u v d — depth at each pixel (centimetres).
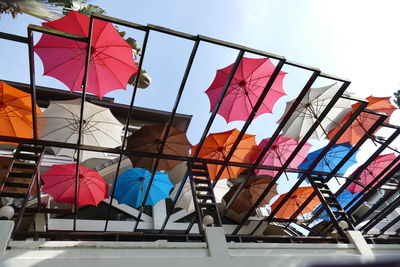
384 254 427
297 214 645
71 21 375
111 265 272
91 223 743
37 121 427
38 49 382
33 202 623
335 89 515
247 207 713
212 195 439
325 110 492
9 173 358
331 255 396
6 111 421
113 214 809
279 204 614
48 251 269
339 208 526
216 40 367
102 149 445
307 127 555
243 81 486
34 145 413
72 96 1164
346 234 459
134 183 634
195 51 375
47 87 1123
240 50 385
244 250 356
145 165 521
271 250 371
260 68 469
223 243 343
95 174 554
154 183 648
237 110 512
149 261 290
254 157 567
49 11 521
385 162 667
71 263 260
